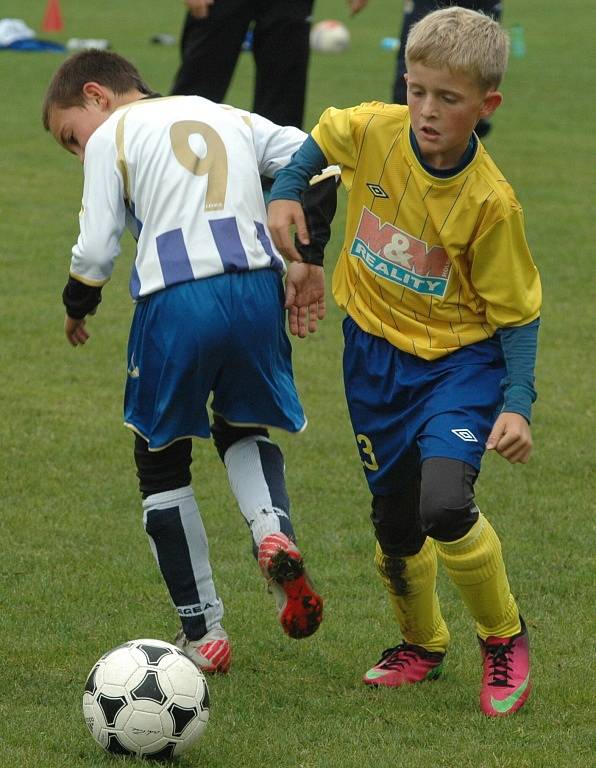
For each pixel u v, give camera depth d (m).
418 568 11.89
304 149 11.73
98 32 70.69
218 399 12.11
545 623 13.38
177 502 11.97
